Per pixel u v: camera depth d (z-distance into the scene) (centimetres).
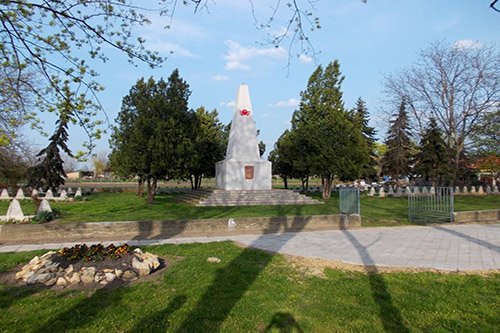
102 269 594
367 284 586
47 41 555
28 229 923
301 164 2773
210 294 535
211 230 1068
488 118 2508
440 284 582
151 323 439
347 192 1389
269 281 599
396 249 845
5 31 539
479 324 448
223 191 2177
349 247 868
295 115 3058
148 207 1862
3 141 560
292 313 479
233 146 2386
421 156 3588
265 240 962
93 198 2797
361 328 441
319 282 596
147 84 2511
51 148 3145
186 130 2192
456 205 2139
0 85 600
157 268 659
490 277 618
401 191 3275
